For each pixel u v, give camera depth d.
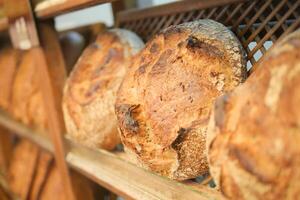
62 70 0.98
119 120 0.71
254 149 0.50
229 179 0.53
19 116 1.30
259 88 0.52
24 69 1.33
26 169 1.40
